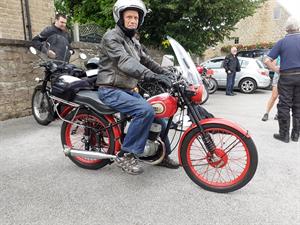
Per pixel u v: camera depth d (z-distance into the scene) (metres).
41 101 5.71
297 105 5.07
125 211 2.89
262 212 2.89
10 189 3.29
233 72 11.32
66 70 5.03
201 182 3.34
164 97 3.20
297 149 4.74
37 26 8.16
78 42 8.86
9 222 2.70
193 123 3.30
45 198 3.11
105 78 3.34
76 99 3.62
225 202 3.07
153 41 13.80
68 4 15.13
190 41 12.80
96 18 14.34
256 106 8.87
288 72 4.91
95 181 3.51
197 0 11.10
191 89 3.21
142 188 3.35
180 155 3.40
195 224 2.70
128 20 3.20
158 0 11.48
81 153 3.65
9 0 7.19
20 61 6.46
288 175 3.74
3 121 6.16
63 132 3.89
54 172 3.74
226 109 8.32
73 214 2.83
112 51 3.13
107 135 3.62
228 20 12.91
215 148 3.27
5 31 7.13
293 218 2.80
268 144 4.99
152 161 3.43
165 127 3.36
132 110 3.19
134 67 3.03
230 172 3.73
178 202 3.06
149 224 2.69
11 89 6.31
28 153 4.39
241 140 3.12
